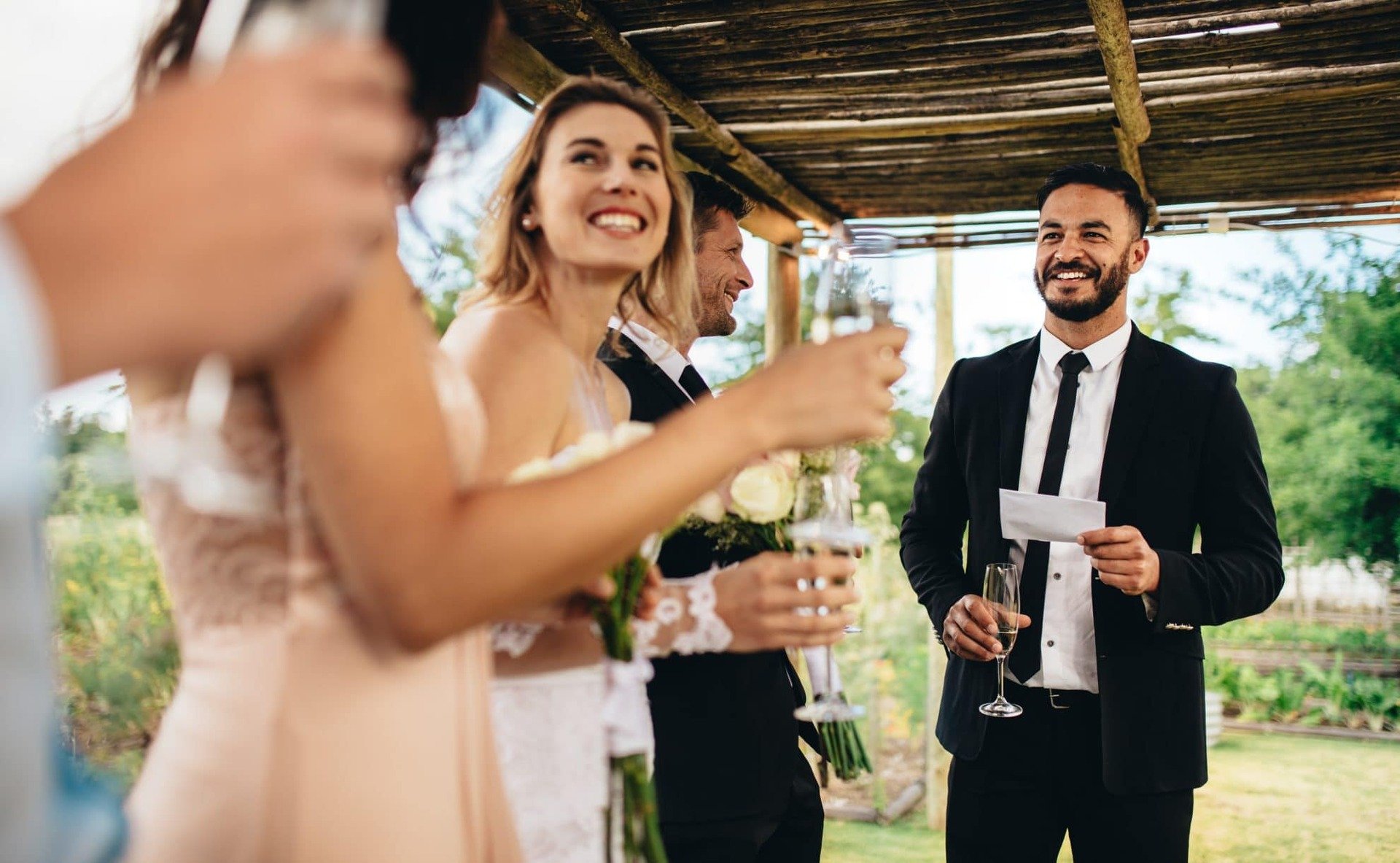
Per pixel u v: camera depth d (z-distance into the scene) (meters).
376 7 0.56
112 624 3.46
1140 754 3.02
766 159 4.94
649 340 2.48
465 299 1.85
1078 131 4.48
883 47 3.71
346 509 0.78
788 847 2.60
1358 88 3.72
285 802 0.95
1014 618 2.97
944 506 3.68
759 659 2.48
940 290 6.45
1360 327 11.67
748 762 2.36
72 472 3.21
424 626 0.82
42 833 0.40
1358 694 8.72
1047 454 3.35
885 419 0.96
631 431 1.50
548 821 1.52
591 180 1.73
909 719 7.04
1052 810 3.18
